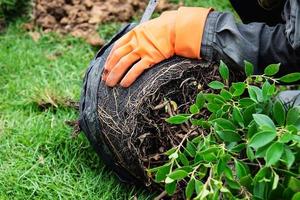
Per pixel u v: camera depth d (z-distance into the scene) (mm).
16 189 1797
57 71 2322
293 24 1547
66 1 2580
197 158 1441
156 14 2590
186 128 1617
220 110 1474
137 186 1802
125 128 1646
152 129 1633
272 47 1622
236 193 1411
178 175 1407
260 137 1299
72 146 1924
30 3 2635
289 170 1338
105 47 1795
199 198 1354
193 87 1635
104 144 1741
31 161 1893
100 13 2561
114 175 1842
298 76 1483
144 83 1629
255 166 1474
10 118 2082
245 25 1656
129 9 2582
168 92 1626
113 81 1657
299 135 1320
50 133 1974
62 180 1830
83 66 2363
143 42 1637
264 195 1344
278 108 1390
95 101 1704
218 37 1620
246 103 1473
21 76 2301
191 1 2643
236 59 1611
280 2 1746
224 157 1375
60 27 2564
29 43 2488
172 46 1637
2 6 2594
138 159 1643
